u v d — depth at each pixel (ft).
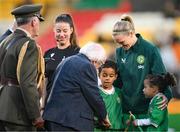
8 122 54.75
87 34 164.35
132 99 59.88
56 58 61.21
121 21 59.93
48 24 164.35
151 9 170.81
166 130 59.31
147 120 59.06
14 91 54.54
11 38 55.52
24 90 53.26
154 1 174.09
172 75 59.06
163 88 59.21
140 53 59.77
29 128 55.11
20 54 53.83
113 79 59.52
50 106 55.47
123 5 173.47
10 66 54.54
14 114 54.44
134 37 60.03
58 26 61.21
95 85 54.80
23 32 55.42
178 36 156.66
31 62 53.72
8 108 54.44
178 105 105.91
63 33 61.11
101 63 56.59
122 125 60.34
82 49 56.34
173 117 88.12
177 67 146.51
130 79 59.88
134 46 59.93
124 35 59.41
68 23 61.31
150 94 59.11
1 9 163.02
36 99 53.47
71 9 171.32
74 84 54.85
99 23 168.35
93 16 171.12
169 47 153.28
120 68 60.70
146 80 58.95
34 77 53.67
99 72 59.82
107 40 158.30
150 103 59.00
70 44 61.93
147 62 59.62
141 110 60.03
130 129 60.08
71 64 55.36
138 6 172.55
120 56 60.95
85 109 54.95
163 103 58.54
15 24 57.98
